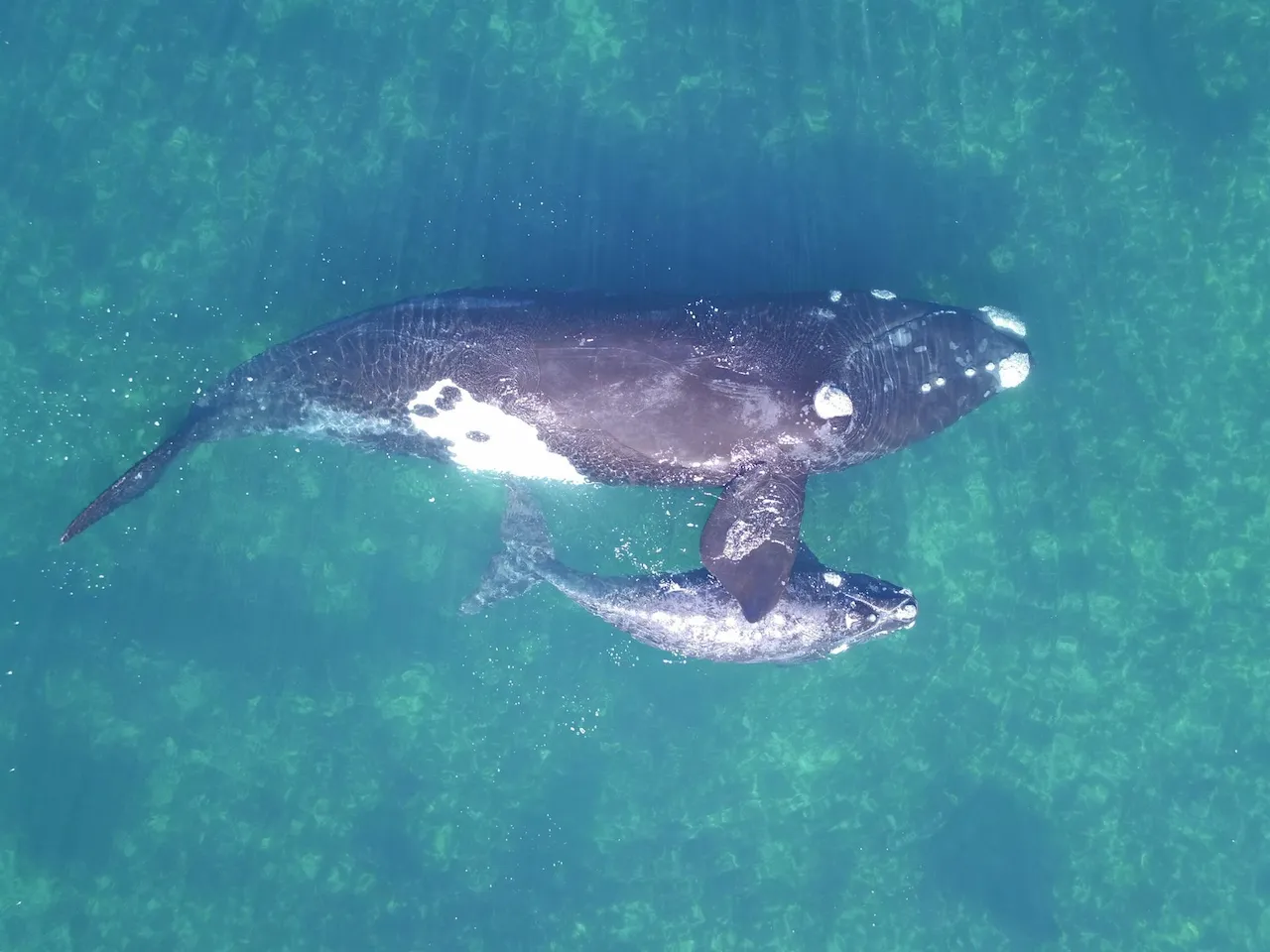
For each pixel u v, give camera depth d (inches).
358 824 515.2
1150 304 551.5
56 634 512.7
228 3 550.3
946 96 561.0
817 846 519.8
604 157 548.7
